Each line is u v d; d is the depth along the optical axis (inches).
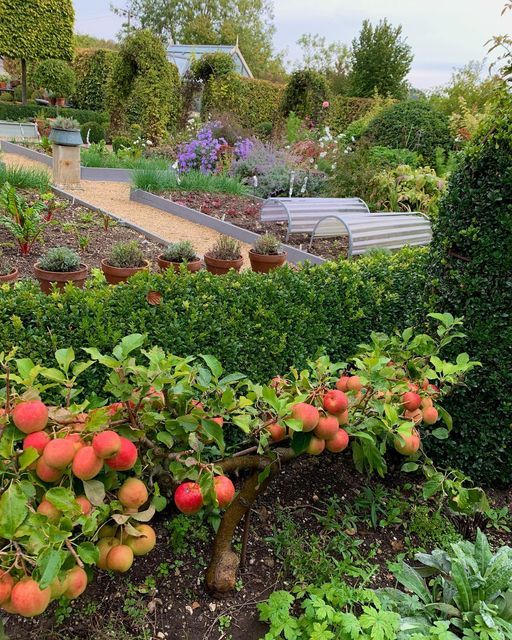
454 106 647.1
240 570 94.3
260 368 135.7
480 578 84.8
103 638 79.0
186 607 86.8
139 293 125.1
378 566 97.4
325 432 77.5
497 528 115.9
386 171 400.8
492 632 76.0
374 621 76.0
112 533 67.2
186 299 130.0
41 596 53.8
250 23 2015.3
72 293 118.3
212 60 671.1
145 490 65.7
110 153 550.3
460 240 117.1
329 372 85.1
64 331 110.5
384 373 88.2
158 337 119.5
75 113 789.2
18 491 54.7
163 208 382.3
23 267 227.9
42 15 711.7
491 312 115.3
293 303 146.5
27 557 54.2
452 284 120.0
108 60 863.1
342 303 159.2
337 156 442.0
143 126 593.9
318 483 120.5
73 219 316.2
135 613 83.3
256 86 820.6
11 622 80.7
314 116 700.7
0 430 59.3
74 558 57.6
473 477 126.8
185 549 95.7
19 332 106.5
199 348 124.1
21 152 542.6
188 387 74.8
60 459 56.7
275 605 81.6
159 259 225.6
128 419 69.1
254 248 250.5
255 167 469.1
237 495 85.4
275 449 87.7
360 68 853.8
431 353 104.2
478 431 123.9
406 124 468.8
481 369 119.1
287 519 105.3
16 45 709.3
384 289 172.4
